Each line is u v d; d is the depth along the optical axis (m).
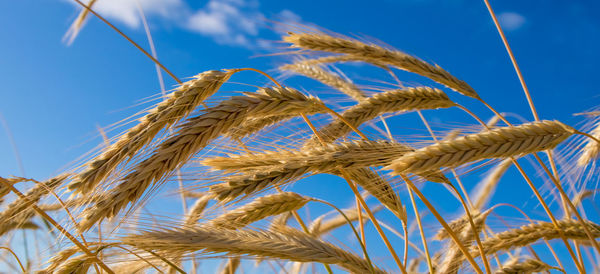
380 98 0.49
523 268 0.47
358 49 0.52
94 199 0.36
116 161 0.36
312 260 0.41
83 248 0.37
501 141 0.39
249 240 0.41
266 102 0.40
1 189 0.41
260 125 0.49
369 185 0.45
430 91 0.50
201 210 0.51
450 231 0.43
